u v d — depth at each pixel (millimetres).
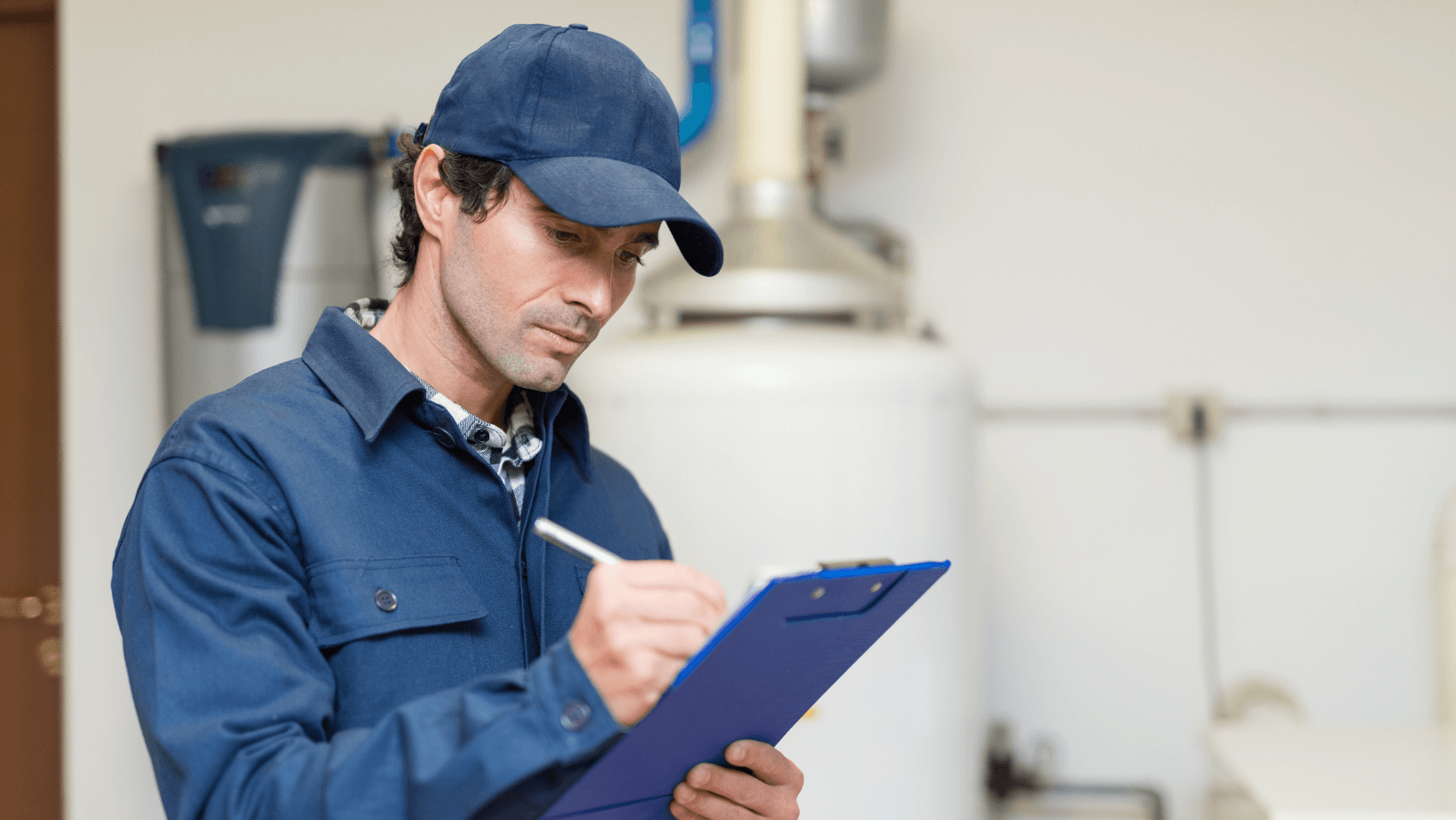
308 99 2281
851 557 1527
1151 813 2076
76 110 2311
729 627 589
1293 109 2094
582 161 771
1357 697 2082
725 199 2189
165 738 686
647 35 2203
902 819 1582
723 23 2180
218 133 2043
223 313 1995
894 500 1549
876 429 1540
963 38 2154
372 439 802
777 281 1659
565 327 797
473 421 869
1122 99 2127
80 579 2285
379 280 2035
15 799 2385
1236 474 2109
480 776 620
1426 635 2066
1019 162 2148
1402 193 2074
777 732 801
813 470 1526
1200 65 2109
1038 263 2145
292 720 703
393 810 635
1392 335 2078
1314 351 2094
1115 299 2133
